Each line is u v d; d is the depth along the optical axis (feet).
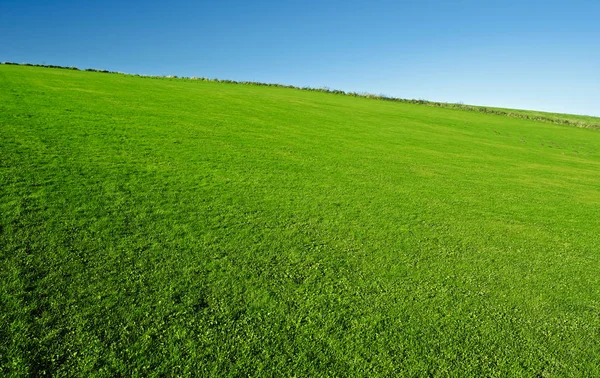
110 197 31.76
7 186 30.25
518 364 17.89
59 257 22.24
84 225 26.40
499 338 19.67
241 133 68.59
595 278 27.66
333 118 106.42
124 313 18.53
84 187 32.91
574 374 17.53
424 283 24.47
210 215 31.19
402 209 38.75
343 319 20.01
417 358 17.70
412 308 21.57
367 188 44.98
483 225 36.83
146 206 31.14
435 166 63.05
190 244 25.91
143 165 41.75
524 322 21.33
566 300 24.11
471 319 21.08
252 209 33.65
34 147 41.01
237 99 118.21
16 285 19.29
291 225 31.32
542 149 99.30
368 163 58.80
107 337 16.96
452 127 120.57
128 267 22.27
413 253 28.73
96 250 23.57
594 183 64.80
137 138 53.06
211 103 101.55
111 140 49.67
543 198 50.31
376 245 29.43
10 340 16.03
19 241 23.13
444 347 18.61
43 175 33.86
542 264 29.22
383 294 22.71
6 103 60.59
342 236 30.40
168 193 34.68
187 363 16.14
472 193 48.60
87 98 79.51
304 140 70.64
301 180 44.75
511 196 49.44
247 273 23.32
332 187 43.55
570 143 116.57
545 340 19.88
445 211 39.83
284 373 16.16
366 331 19.22
